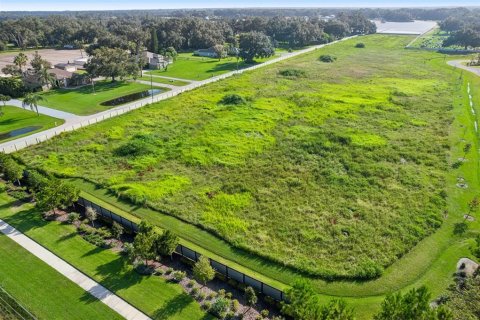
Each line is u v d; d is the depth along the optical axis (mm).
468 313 23062
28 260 27688
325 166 43312
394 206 35125
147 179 40469
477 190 37719
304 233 31375
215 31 139000
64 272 26453
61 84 79812
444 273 26719
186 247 27969
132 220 33250
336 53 121625
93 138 51469
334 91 73438
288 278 26484
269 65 101188
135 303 23734
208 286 25500
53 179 34156
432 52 121312
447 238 30609
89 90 77188
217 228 32000
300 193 37812
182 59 116562
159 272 26594
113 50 86688
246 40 106562
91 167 43312
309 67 97688
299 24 142250
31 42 142500
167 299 24141
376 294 24922
